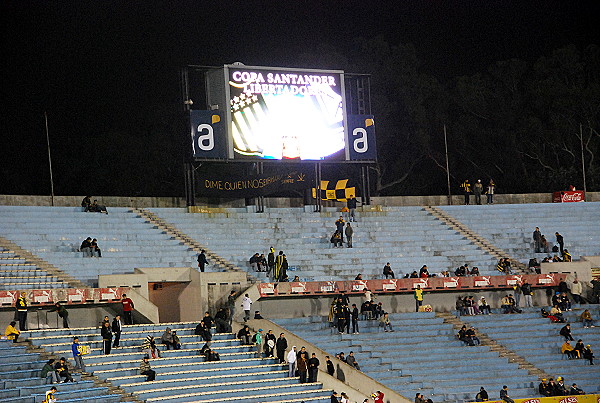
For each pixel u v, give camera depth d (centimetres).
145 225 6369
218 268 6144
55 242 5941
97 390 4444
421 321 5975
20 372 4412
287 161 6781
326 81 6975
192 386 4697
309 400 4747
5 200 6288
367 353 5525
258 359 5100
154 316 5359
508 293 6481
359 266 6581
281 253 6028
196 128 6575
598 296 6425
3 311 5088
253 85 6731
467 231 7200
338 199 7131
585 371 5709
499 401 5147
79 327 5291
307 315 5962
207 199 7019
